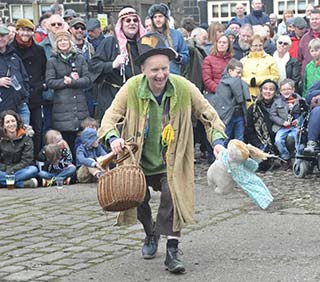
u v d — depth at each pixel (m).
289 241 10.58
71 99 16.25
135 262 9.77
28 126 15.91
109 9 33.75
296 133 16.34
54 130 16.12
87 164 15.60
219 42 17.95
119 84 15.45
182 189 9.20
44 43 16.98
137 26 14.97
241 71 17.53
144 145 9.35
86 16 30.73
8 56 16.08
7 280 9.13
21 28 16.50
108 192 8.51
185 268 9.42
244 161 9.26
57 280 9.09
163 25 16.06
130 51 15.05
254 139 17.53
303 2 35.56
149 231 9.86
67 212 12.97
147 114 9.22
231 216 12.28
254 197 9.23
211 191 14.55
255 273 9.09
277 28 27.05
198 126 17.98
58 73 16.23
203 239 10.84
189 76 18.11
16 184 15.52
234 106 17.31
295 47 20.30
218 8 37.22
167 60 9.09
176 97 9.23
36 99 16.67
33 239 11.19
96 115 18.75
